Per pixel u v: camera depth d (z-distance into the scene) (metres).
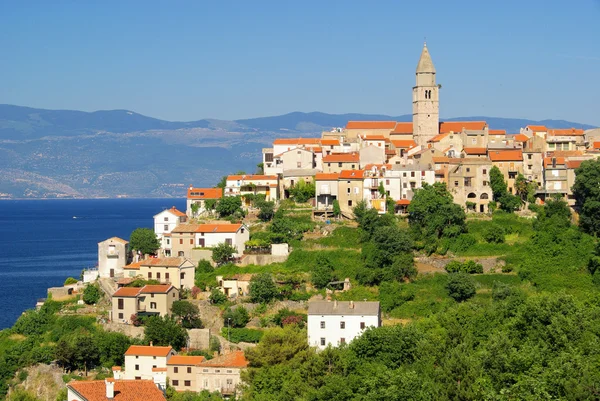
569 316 194.50
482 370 173.88
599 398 156.25
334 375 179.88
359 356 193.75
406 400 165.25
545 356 178.12
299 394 178.25
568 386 157.88
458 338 197.88
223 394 198.25
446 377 170.88
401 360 192.12
